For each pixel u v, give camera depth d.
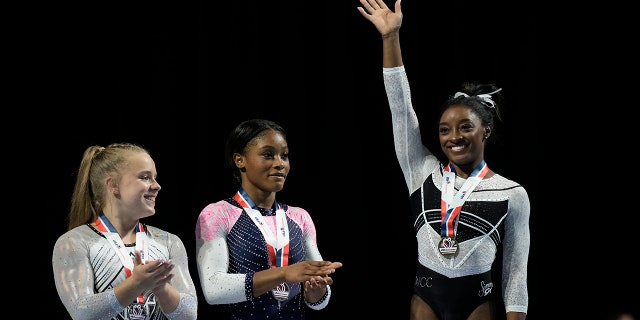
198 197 12.39
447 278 7.85
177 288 6.93
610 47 12.45
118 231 6.83
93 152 6.98
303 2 13.04
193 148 12.47
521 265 7.93
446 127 8.04
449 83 12.69
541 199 12.55
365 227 12.95
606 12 12.48
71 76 12.12
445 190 8.02
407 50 12.84
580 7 12.55
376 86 13.05
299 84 12.97
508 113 12.65
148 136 12.32
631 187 12.29
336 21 13.06
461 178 8.08
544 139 12.58
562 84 12.55
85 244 6.63
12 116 11.76
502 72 12.63
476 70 12.66
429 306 7.97
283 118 12.91
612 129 12.39
